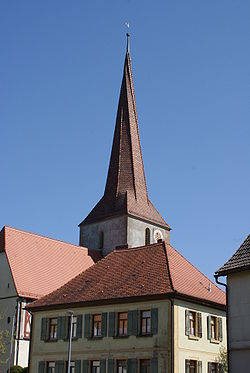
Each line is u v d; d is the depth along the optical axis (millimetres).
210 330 41156
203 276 44156
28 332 53125
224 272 29359
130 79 80312
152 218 71938
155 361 37094
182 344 37625
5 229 59812
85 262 65375
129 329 39125
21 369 48344
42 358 43781
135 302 39406
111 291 41562
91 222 72188
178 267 42031
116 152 76000
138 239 69250
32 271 57312
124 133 76875
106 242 69688
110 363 39375
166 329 37281
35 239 62062
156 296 38156
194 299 39406
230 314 29094
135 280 41406
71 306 43094
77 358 41438
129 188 72625
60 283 58406
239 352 28203
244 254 29609
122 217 68875
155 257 43281
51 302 44750
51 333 44312
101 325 40969
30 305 46000
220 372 40562
